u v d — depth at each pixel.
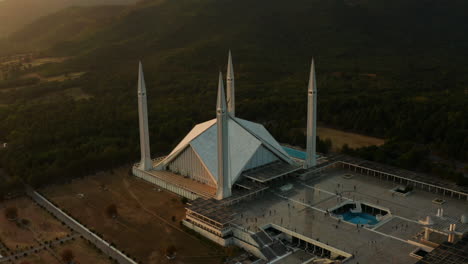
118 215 147.62
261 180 156.50
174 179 170.88
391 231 127.69
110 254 123.44
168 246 121.25
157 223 141.75
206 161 162.00
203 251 124.69
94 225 140.75
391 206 145.50
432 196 153.75
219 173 147.25
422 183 158.25
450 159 199.12
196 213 135.00
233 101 181.00
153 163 190.25
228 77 178.25
